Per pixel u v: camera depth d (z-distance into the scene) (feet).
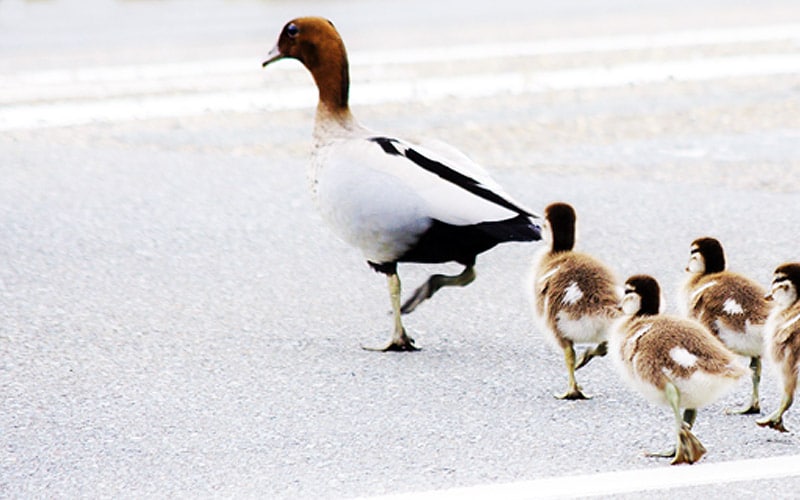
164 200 49.88
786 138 56.85
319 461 27.37
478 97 65.82
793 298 28.73
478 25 87.66
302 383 32.19
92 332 36.14
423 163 33.35
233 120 62.13
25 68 74.69
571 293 31.12
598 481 26.07
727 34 81.66
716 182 50.75
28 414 30.17
